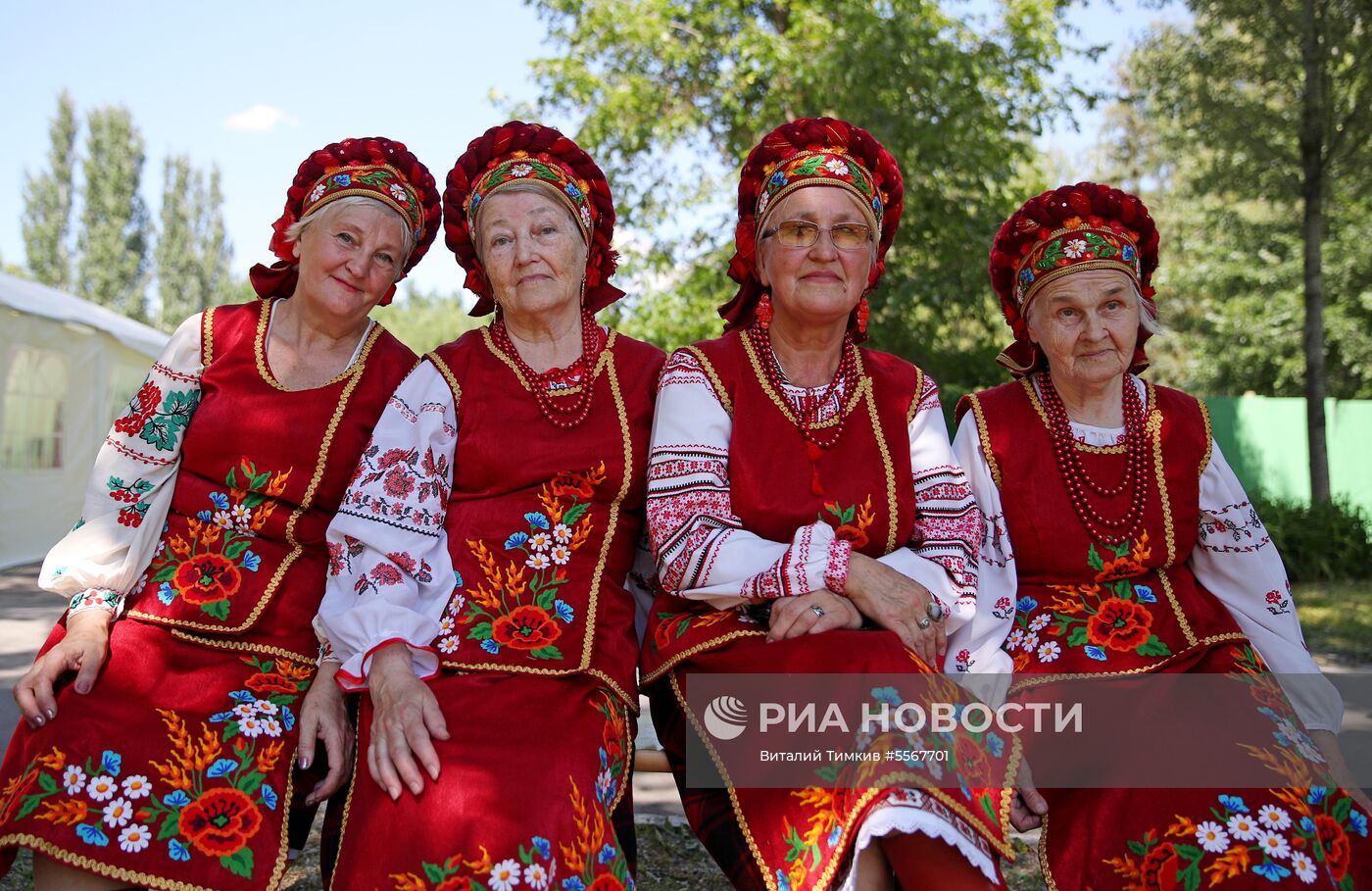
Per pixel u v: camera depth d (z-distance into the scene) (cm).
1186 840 190
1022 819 211
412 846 179
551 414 223
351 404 232
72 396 1050
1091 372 231
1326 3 1005
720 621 209
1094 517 229
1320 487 1109
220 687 208
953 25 1196
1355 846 200
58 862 185
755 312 246
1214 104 1062
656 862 326
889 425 226
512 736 193
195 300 4606
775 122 1181
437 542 216
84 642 206
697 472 216
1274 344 1683
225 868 189
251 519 224
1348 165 1062
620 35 1215
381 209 232
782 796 188
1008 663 223
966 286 1162
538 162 229
